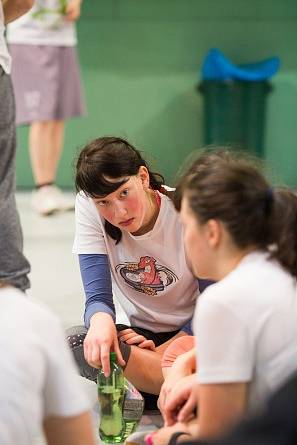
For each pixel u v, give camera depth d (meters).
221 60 7.76
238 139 8.00
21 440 1.67
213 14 8.03
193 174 2.25
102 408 2.93
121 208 2.88
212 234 2.11
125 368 3.05
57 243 6.04
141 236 3.05
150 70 8.08
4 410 1.66
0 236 3.64
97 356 2.92
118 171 2.83
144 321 3.28
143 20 7.99
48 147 6.88
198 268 2.19
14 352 1.69
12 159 3.73
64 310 4.50
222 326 2.03
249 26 8.07
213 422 2.04
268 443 1.34
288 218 2.13
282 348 2.04
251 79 7.82
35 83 6.71
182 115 8.16
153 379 3.07
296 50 8.11
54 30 6.66
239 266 2.12
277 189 2.22
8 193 3.69
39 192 6.97
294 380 1.61
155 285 3.17
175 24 8.02
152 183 3.08
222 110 7.93
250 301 2.04
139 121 8.16
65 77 6.78
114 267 3.20
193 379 2.48
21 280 3.69
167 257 3.09
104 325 3.00
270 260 2.12
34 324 1.76
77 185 2.91
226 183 2.10
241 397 2.04
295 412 1.40
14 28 6.64
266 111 8.12
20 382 1.68
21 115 6.80
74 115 6.89
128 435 2.94
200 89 8.12
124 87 8.09
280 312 2.04
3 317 1.74
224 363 2.03
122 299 3.32
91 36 7.98
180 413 2.38
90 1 7.93
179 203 2.34
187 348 2.98
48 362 1.75
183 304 3.23
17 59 6.68
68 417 1.79
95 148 2.86
